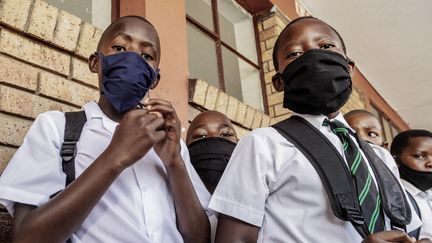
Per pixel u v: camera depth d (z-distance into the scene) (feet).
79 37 4.63
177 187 3.34
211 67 7.91
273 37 9.45
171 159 3.35
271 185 3.15
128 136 2.85
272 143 3.26
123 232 2.93
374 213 2.87
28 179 2.89
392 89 17.67
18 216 2.85
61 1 5.19
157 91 5.59
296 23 3.70
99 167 2.73
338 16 12.44
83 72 4.60
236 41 9.16
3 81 3.83
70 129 3.26
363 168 3.05
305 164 3.06
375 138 6.53
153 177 3.33
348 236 2.90
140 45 3.62
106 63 3.35
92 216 2.99
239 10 9.45
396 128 19.72
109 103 3.53
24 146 3.10
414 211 3.85
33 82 4.09
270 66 9.29
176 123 3.45
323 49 3.43
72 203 2.60
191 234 3.28
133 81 3.26
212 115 5.40
